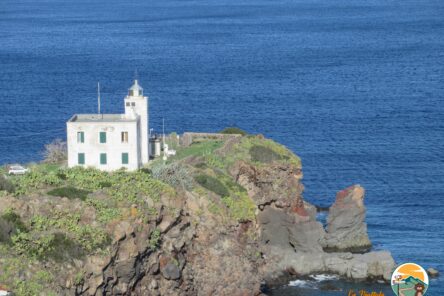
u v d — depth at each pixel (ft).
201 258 637.71
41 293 497.05
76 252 531.09
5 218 533.14
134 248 563.48
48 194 572.51
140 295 582.35
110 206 573.74
